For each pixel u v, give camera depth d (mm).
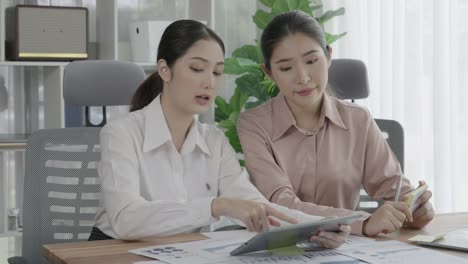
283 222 1901
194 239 1761
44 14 3906
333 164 2318
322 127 2334
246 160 2314
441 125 3748
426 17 3883
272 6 4410
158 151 2027
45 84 4102
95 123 4242
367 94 2732
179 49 1959
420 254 1608
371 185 2377
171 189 2023
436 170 3768
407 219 1877
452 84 3707
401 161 2684
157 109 2031
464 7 3666
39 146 2324
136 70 2666
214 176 2113
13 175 4105
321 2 4629
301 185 2338
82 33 3994
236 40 5031
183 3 4688
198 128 2135
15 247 4105
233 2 5020
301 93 2172
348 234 1770
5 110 4066
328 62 2264
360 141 2346
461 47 3682
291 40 2148
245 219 1714
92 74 2641
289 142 2336
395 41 4031
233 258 1546
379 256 1586
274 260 1531
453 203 3709
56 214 2334
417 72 3936
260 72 4348
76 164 2371
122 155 1930
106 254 1603
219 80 2002
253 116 2381
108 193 1877
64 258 1566
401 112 4035
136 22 4254
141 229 1776
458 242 1697
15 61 3869
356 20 4395
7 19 3994
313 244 1694
